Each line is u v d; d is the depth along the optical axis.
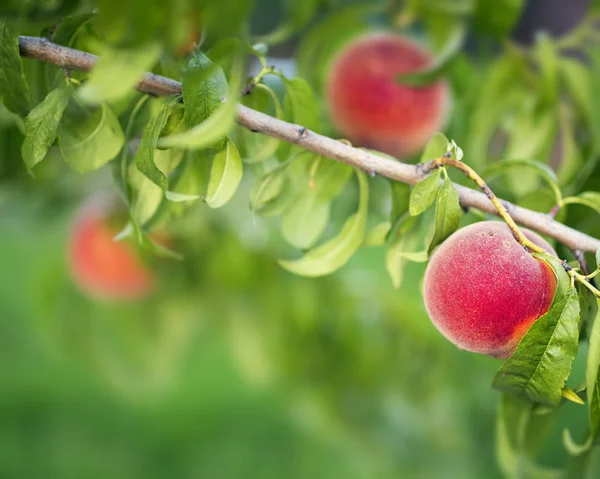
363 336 1.82
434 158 1.27
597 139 1.53
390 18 1.61
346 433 2.00
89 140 1.29
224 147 1.24
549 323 1.20
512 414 1.33
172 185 1.30
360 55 1.59
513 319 1.21
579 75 1.55
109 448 3.12
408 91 1.57
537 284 1.21
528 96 1.58
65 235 2.20
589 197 1.30
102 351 1.99
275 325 1.82
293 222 1.33
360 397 1.89
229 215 1.74
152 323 1.92
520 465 1.36
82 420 3.24
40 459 3.02
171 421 3.31
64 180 1.79
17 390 3.36
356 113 1.58
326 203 1.33
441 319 1.23
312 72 1.65
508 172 1.50
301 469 3.05
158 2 1.14
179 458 3.12
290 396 2.10
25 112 1.28
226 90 1.22
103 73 1.14
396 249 1.31
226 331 1.89
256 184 1.31
